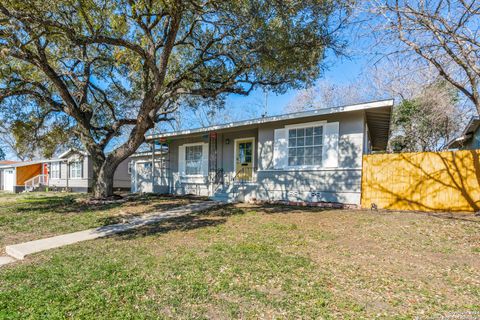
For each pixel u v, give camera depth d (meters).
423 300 3.02
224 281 3.58
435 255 4.42
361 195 8.51
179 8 6.66
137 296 3.25
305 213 7.85
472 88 6.93
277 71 9.17
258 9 6.99
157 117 12.58
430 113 15.73
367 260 4.28
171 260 4.43
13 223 7.71
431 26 6.09
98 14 6.70
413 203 7.80
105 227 7.11
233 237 5.73
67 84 12.27
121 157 11.40
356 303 2.98
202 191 13.26
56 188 22.55
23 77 10.20
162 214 8.53
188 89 10.52
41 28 6.55
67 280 3.79
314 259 4.36
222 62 10.59
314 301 3.04
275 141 10.20
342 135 8.84
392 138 19.00
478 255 4.33
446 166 7.49
